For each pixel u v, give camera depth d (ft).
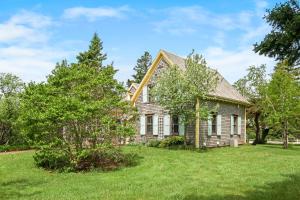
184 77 92.07
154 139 108.06
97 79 64.39
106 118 62.69
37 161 65.62
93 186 45.70
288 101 105.81
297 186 43.42
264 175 51.98
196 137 98.27
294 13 22.66
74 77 63.57
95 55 155.02
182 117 93.71
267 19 23.47
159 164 64.13
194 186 44.14
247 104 127.03
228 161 68.13
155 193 40.27
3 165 67.21
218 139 108.88
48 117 59.62
